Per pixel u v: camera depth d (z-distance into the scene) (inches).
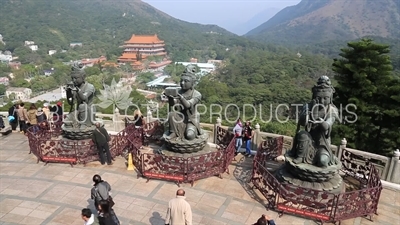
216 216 434.9
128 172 561.0
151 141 714.2
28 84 4370.1
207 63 6835.6
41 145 588.7
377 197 434.9
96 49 7711.6
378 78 1040.2
